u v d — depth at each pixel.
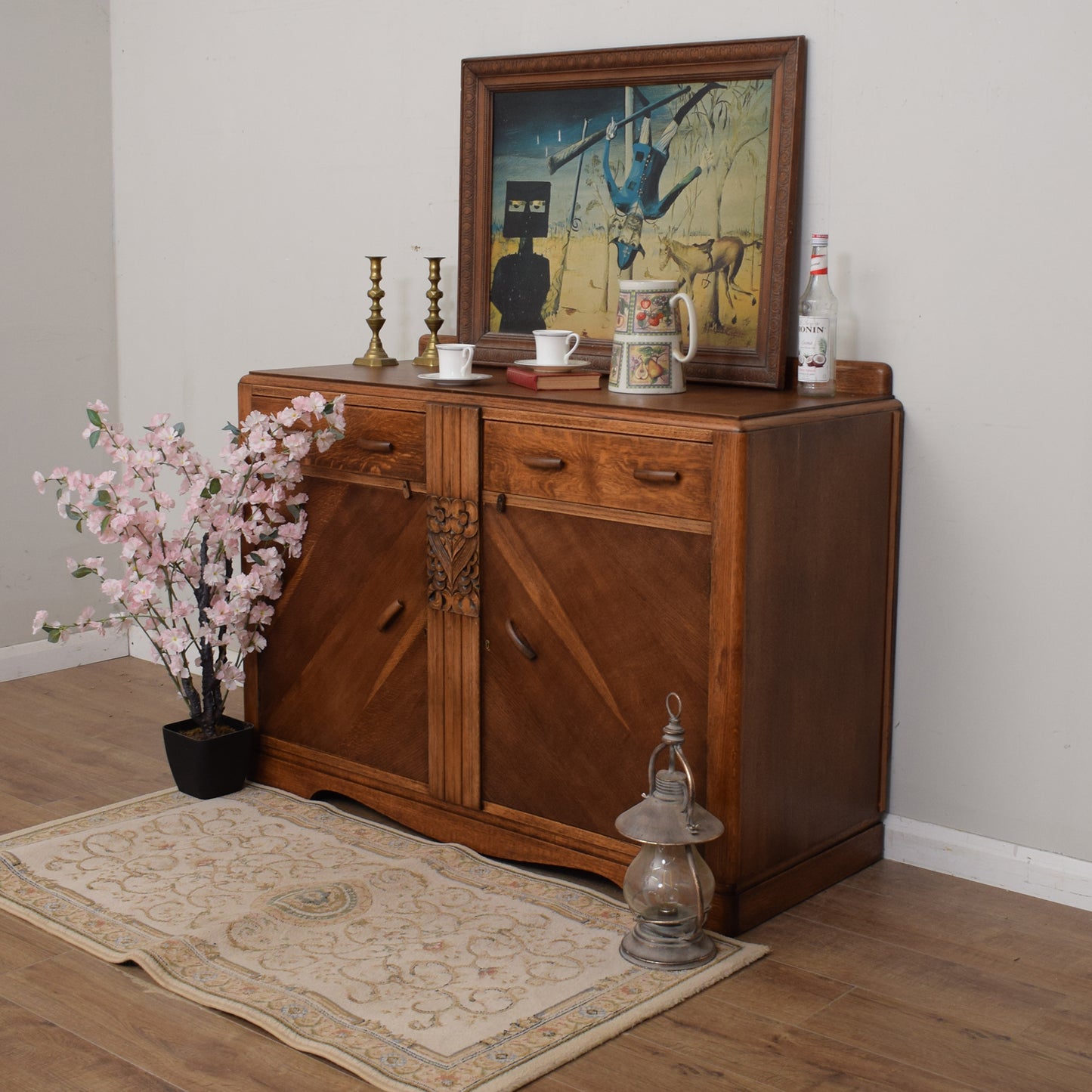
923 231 2.39
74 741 3.10
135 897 2.31
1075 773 2.35
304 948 2.13
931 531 2.45
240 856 2.48
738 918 2.20
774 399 2.36
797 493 2.21
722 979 2.08
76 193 3.62
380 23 3.09
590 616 2.30
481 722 2.48
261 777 2.88
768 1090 1.80
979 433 2.38
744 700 2.15
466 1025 1.92
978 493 2.39
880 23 2.39
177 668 2.71
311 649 2.75
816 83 2.47
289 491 2.72
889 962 2.15
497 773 2.48
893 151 2.41
